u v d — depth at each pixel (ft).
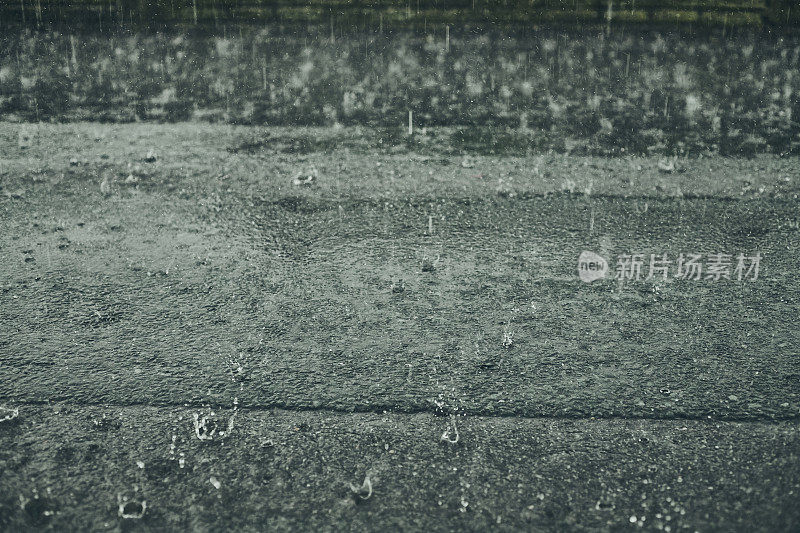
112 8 21.71
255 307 10.08
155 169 15.26
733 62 20.22
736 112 18.31
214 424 7.62
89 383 8.30
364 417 7.76
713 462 7.08
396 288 10.66
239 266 11.29
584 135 17.29
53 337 9.24
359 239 12.30
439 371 8.62
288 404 7.98
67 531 6.24
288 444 7.32
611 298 10.35
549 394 8.18
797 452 7.21
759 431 7.53
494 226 12.80
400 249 11.94
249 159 15.89
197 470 6.96
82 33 21.50
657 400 8.07
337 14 21.68
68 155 15.99
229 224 12.80
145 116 18.44
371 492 6.70
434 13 21.58
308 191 14.28
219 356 8.89
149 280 10.80
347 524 6.35
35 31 21.47
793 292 10.50
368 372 8.59
